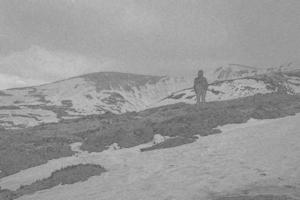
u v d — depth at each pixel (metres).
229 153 19.03
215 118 31.08
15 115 185.38
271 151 18.06
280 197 11.41
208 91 116.69
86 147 30.70
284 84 107.56
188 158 19.34
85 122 51.69
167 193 13.59
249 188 13.02
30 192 17.61
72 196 15.24
